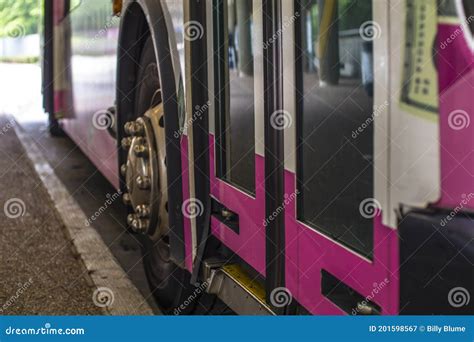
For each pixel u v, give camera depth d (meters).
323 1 2.32
